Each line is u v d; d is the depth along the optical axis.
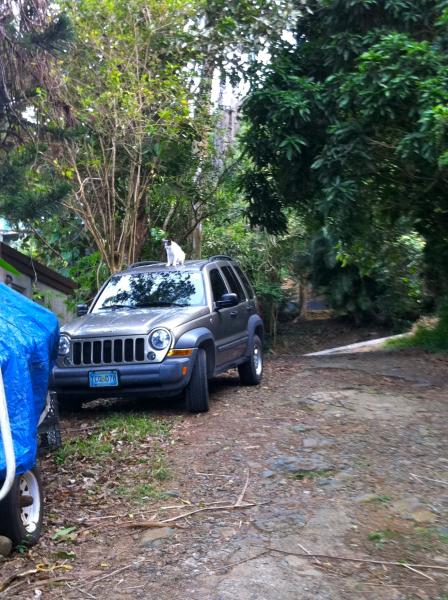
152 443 7.45
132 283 9.74
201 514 5.57
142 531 5.30
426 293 19.75
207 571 4.60
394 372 11.24
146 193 15.23
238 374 10.86
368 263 16.16
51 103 10.15
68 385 8.34
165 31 14.26
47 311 5.89
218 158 16.47
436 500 5.70
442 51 11.40
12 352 4.70
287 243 22.73
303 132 13.09
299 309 26.98
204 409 8.54
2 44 8.75
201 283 9.41
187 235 17.11
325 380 10.60
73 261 18.17
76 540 5.16
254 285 22.47
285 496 5.86
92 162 13.62
